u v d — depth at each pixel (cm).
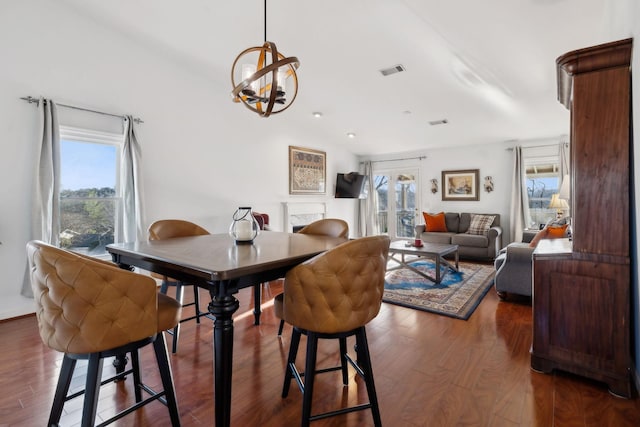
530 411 166
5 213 298
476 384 191
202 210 459
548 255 201
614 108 180
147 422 160
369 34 320
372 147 713
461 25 284
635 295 185
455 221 635
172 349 236
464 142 632
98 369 125
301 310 140
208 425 158
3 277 298
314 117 558
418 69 372
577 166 191
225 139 487
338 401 177
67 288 116
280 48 354
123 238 382
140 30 366
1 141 295
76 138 346
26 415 165
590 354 188
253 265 134
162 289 258
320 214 670
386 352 232
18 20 303
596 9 245
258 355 230
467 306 327
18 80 303
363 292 143
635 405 170
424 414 165
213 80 469
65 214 344
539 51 304
